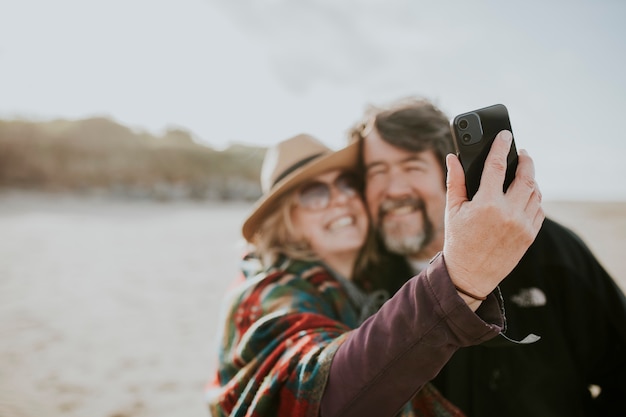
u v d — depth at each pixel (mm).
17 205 22312
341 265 1750
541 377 1408
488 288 849
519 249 825
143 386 3900
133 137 43625
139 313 6105
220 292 7395
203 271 9062
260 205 1695
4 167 33125
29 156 34438
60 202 25938
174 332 5371
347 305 1506
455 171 874
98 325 5543
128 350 4762
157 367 4340
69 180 33875
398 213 1668
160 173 38125
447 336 846
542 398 1401
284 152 1979
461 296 855
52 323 5555
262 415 1092
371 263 1752
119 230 15273
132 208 25406
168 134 47719
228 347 1425
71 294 6957
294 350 1115
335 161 1717
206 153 42500
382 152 1686
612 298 1513
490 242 818
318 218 1698
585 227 16250
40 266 8938
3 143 34625
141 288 7492
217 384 1465
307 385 999
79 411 3398
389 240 1677
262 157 43688
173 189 36625
